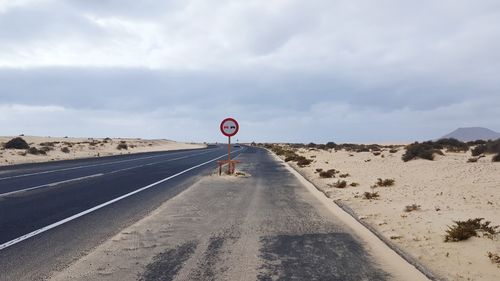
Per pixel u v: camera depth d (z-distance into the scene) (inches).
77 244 285.1
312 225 349.4
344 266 235.8
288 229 333.4
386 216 379.9
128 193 562.9
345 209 427.8
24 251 267.4
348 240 297.3
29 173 878.4
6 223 357.4
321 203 475.5
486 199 456.1
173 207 444.5
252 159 1542.8
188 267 232.7
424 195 497.4
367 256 255.9
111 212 412.8
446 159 996.6
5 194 547.8
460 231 289.3
